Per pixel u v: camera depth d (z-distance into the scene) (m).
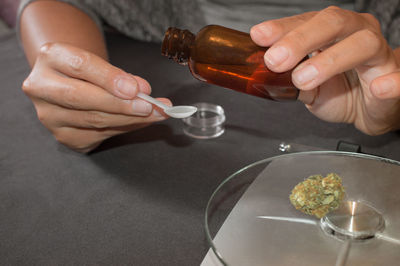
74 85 0.34
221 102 0.47
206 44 0.32
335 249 0.28
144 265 0.29
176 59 0.33
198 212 0.33
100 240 0.31
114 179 0.37
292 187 0.32
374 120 0.38
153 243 0.31
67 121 0.36
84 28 0.48
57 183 0.36
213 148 0.40
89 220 0.33
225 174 0.37
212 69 0.33
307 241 0.28
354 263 0.27
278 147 0.39
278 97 0.33
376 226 0.29
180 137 0.41
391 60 0.33
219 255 0.27
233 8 0.63
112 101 0.34
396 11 0.55
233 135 0.41
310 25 0.29
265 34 0.30
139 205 0.34
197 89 0.49
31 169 0.38
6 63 0.56
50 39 0.45
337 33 0.30
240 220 0.29
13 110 0.47
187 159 0.39
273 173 0.33
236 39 0.32
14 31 0.68
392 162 0.33
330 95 0.40
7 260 0.30
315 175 0.31
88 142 0.38
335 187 0.30
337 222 0.29
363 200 0.31
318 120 0.43
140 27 0.62
